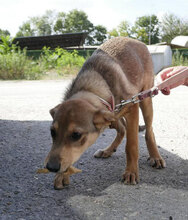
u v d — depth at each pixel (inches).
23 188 36.8
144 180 39.5
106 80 39.2
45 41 332.5
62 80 179.8
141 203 33.0
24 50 214.8
